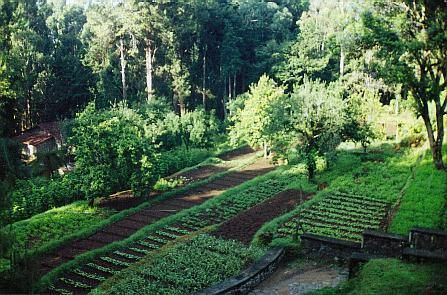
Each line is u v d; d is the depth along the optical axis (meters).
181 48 60.75
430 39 22.69
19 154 30.25
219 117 64.19
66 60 54.88
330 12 64.38
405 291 12.63
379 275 13.99
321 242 19.31
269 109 38.00
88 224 27.17
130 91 58.75
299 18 78.69
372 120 40.97
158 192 33.31
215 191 34.00
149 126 42.34
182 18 58.16
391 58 24.25
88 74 55.78
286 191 31.98
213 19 63.41
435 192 24.56
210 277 18.45
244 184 34.19
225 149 49.00
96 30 55.81
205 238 22.80
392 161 35.03
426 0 23.19
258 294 16.45
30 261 13.92
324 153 33.09
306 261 19.39
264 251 20.44
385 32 23.72
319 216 25.50
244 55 67.69
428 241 17.45
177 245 21.98
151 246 23.50
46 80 52.72
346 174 33.19
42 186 31.55
